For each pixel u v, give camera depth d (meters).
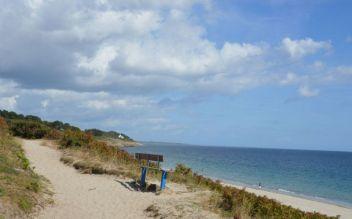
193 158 77.31
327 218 14.98
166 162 53.59
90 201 13.80
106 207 13.23
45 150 24.81
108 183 17.19
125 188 16.42
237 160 86.06
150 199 14.72
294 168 70.75
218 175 43.81
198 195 15.05
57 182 16.31
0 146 18.50
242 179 41.81
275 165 76.62
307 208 23.94
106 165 19.81
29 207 11.09
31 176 14.55
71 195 14.32
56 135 32.28
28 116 57.88
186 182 18.77
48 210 11.77
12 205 10.61
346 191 38.50
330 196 33.88
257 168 62.69
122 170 19.30
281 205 14.78
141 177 17.11
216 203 13.62
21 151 19.95
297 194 32.81
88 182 17.06
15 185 12.23
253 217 13.02
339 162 111.25
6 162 14.85
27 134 32.47
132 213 12.78
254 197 14.81
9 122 33.72
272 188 35.78
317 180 48.56
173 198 14.77
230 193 14.25
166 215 12.28
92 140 26.00
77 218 11.56
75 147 24.61
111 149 24.27
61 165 20.48
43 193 13.21
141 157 18.59
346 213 23.45
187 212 12.40
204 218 11.92
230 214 12.70
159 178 18.61
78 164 20.00
